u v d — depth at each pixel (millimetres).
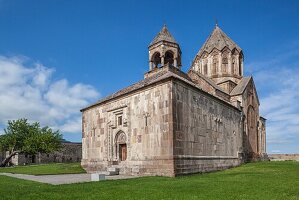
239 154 36375
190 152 24828
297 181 17562
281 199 11797
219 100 31984
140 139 25906
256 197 12203
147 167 24688
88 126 34375
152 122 24844
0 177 24141
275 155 59656
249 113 42625
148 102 25562
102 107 32125
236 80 44406
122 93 28703
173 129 22984
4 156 78438
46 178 23156
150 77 31125
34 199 12289
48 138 66312
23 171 32125
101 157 31266
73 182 19141
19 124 67250
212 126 29625
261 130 46406
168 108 23516
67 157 85250
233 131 35594
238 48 45594
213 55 44812
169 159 22672
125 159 28531
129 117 27609
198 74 39031
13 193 13867
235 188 14664
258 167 28938
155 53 35000
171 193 13234
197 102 27109
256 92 45844
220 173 25000
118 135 29516
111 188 15008
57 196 12859
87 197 12531
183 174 23141
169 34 35344
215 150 29656
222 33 46750
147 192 13570
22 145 66938
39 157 80000
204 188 14727
